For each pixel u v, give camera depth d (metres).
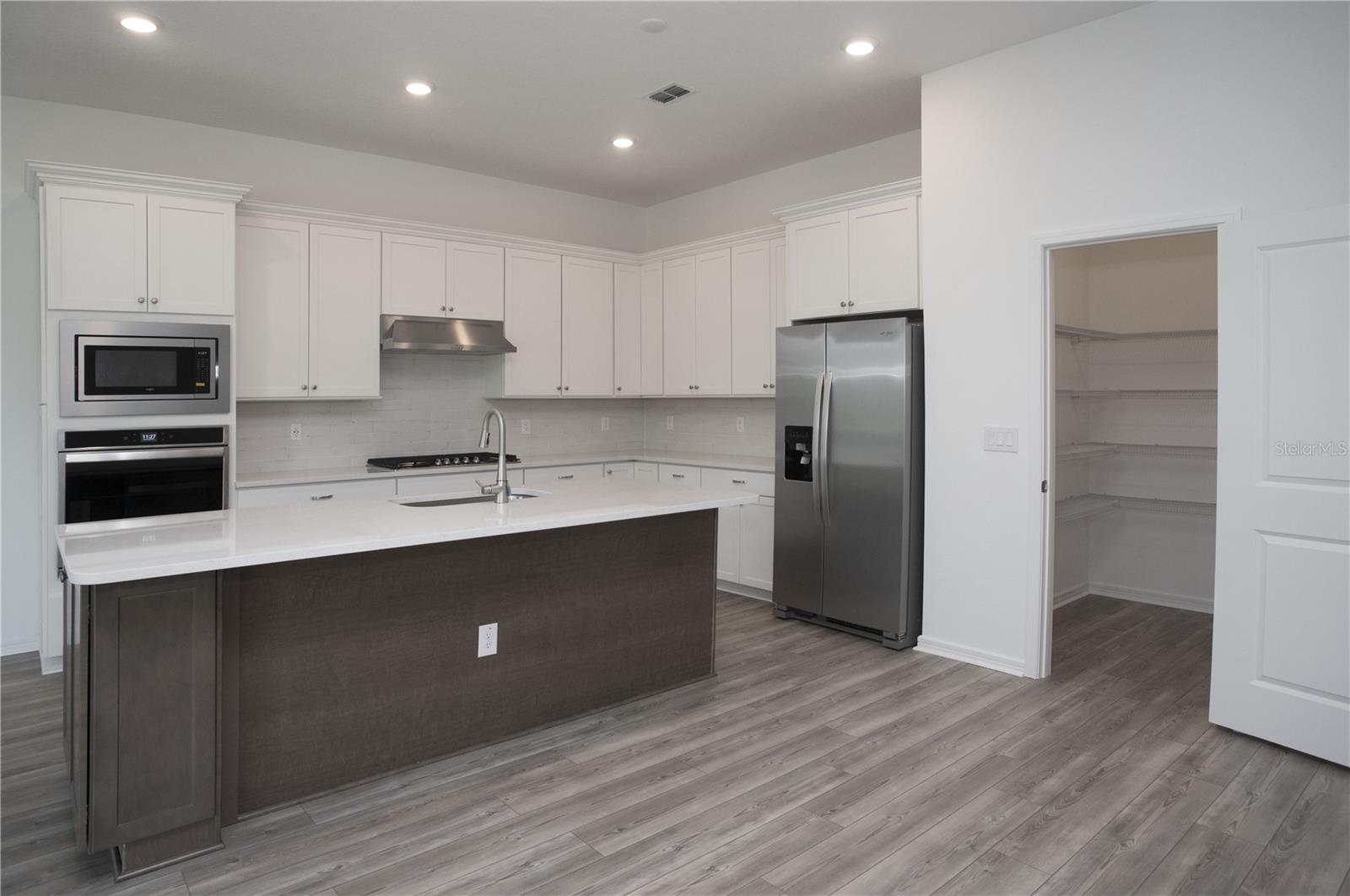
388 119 4.48
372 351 4.81
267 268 4.43
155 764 2.15
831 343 4.34
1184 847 2.27
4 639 4.02
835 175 5.16
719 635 4.36
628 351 6.03
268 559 2.21
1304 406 2.80
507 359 5.39
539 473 5.35
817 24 3.39
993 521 3.76
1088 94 3.40
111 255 3.77
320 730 2.57
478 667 2.94
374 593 2.67
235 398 4.18
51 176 3.62
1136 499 5.05
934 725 3.14
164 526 2.64
